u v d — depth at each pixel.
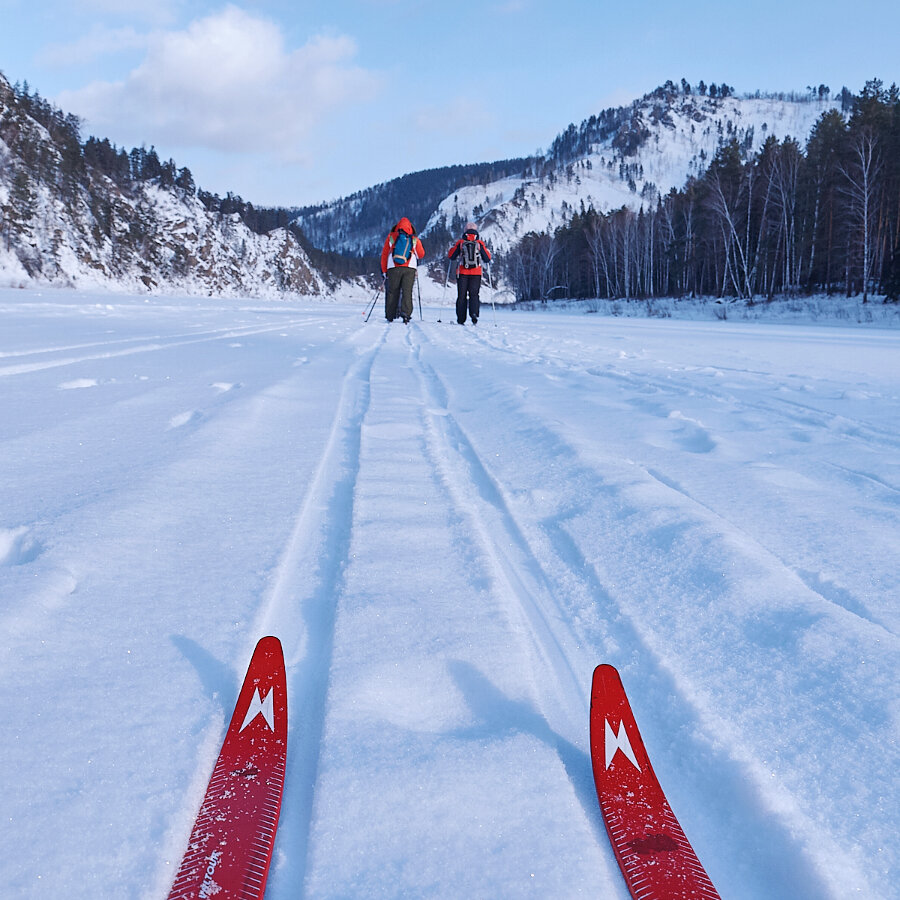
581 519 2.15
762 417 3.92
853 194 33.03
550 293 75.62
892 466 2.83
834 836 0.91
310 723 1.12
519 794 0.95
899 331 16.55
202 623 1.38
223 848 0.81
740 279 44.09
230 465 2.52
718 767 1.06
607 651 1.43
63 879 0.76
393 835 0.86
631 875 0.80
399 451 2.90
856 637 1.39
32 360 4.97
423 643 1.36
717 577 1.69
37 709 1.06
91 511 1.90
